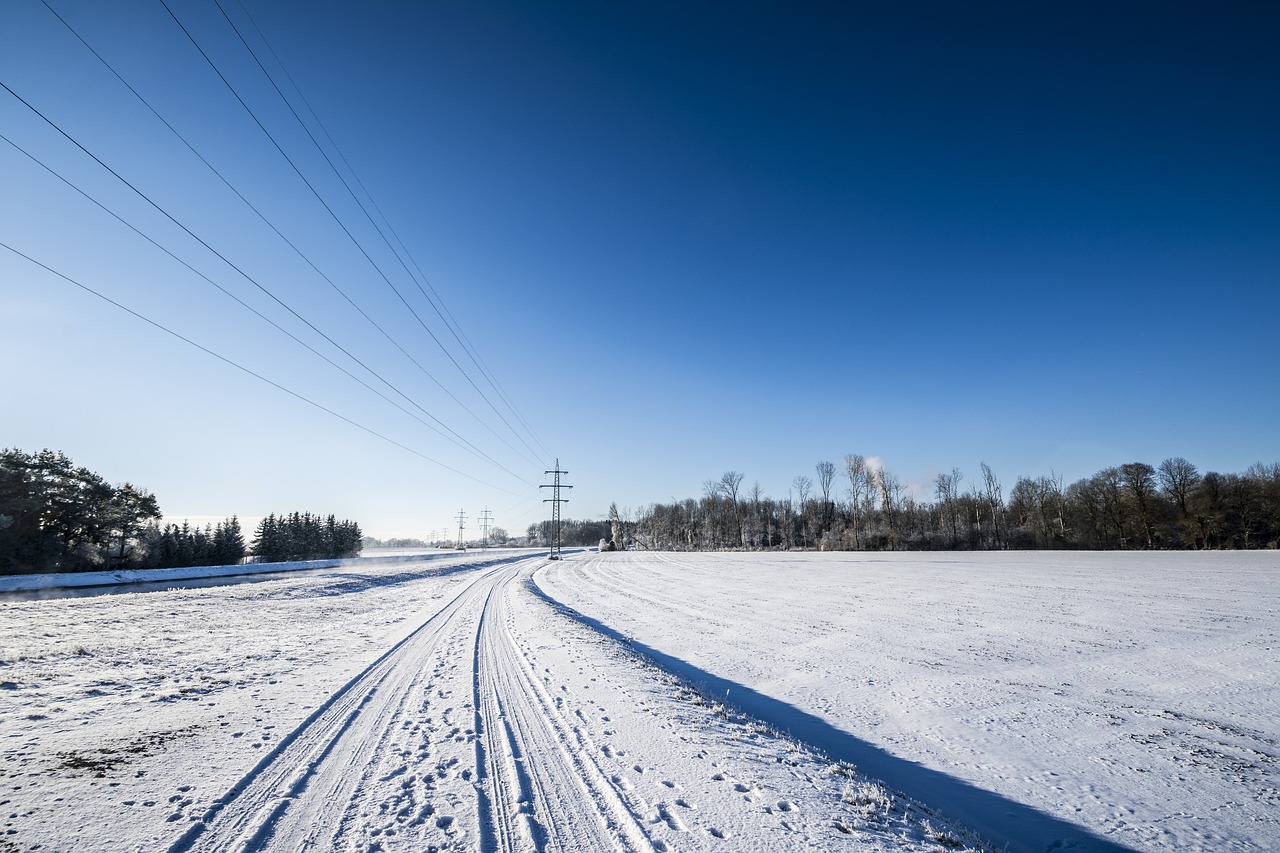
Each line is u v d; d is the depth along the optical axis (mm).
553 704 8586
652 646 17125
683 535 126375
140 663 10914
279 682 9758
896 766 8500
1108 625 19297
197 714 7777
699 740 7086
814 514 106000
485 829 4641
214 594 23828
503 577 45281
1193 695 11945
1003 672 13789
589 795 5383
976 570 43094
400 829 4582
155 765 5879
